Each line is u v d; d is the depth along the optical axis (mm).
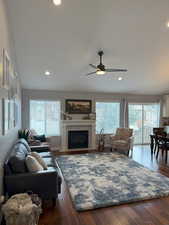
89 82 6195
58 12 3141
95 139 7039
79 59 4645
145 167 4520
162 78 6125
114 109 7500
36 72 5230
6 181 2438
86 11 3145
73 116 6891
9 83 2920
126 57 4680
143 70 5469
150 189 3238
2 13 2377
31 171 2637
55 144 6723
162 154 5672
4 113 2391
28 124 6410
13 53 3715
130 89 7074
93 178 3752
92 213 2537
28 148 3762
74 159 5246
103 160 5141
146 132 7945
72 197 2943
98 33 3719
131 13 3217
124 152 6285
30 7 3018
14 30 3504
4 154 2482
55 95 6699
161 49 4406
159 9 3146
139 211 2592
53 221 2344
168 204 2791
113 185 3404
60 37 3793
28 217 1923
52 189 2660
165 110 7766
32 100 6488
